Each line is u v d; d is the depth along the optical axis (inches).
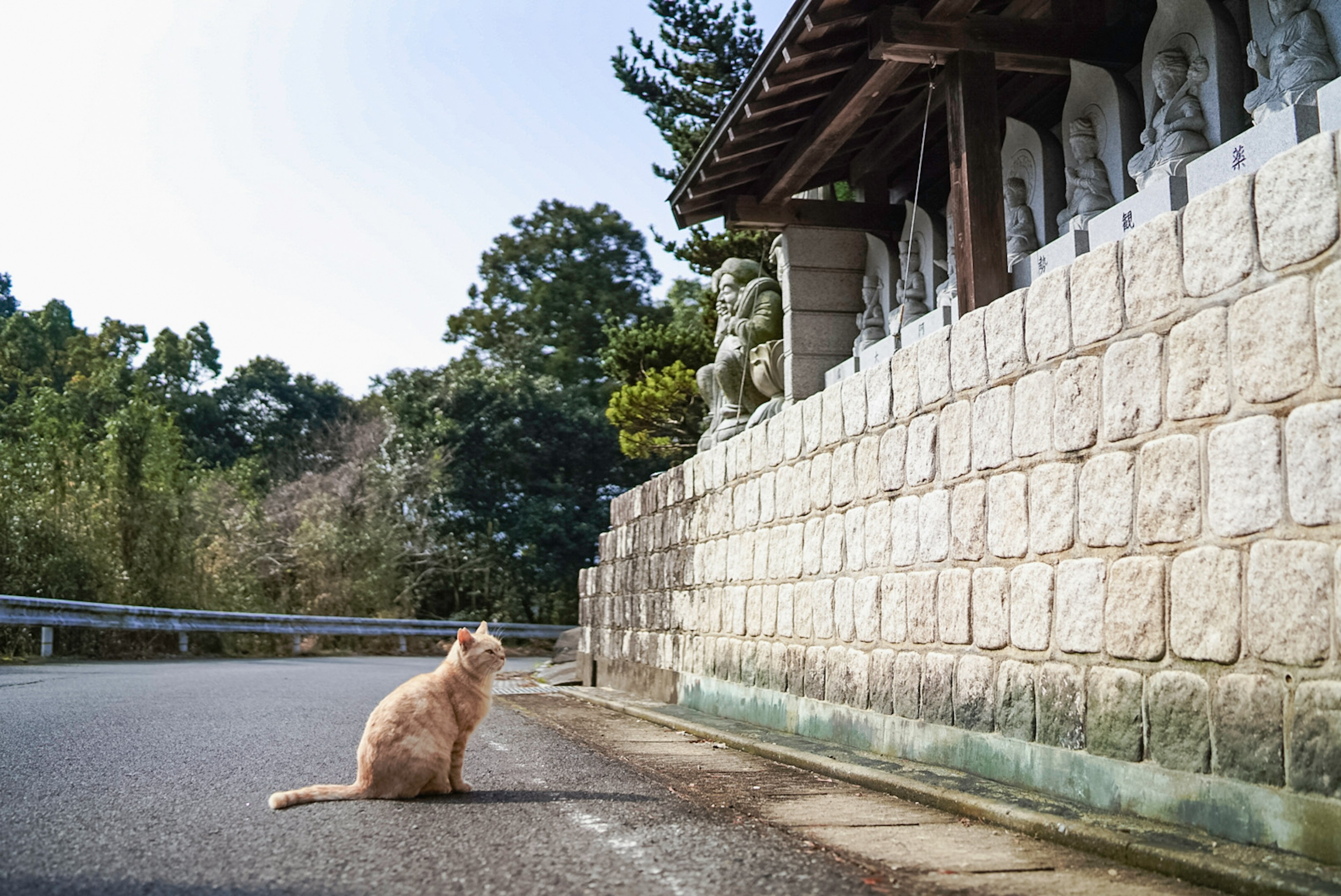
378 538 1170.6
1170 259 162.9
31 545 625.6
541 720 347.9
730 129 362.3
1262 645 141.9
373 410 1642.5
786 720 296.7
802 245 440.1
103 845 142.4
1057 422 188.2
